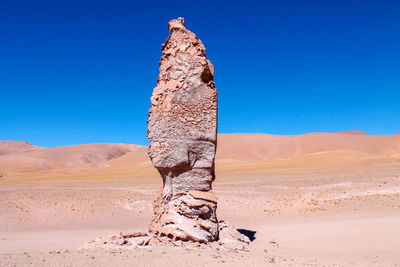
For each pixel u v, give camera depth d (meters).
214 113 16.42
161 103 16.30
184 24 17.28
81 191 37.06
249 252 14.53
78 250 13.52
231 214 28.70
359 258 13.06
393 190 33.53
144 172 82.44
